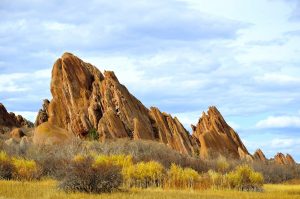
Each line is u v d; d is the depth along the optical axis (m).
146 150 53.88
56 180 31.67
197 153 91.81
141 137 84.19
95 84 94.88
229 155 89.19
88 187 25.34
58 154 45.00
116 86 92.06
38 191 23.23
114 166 27.55
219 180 34.84
